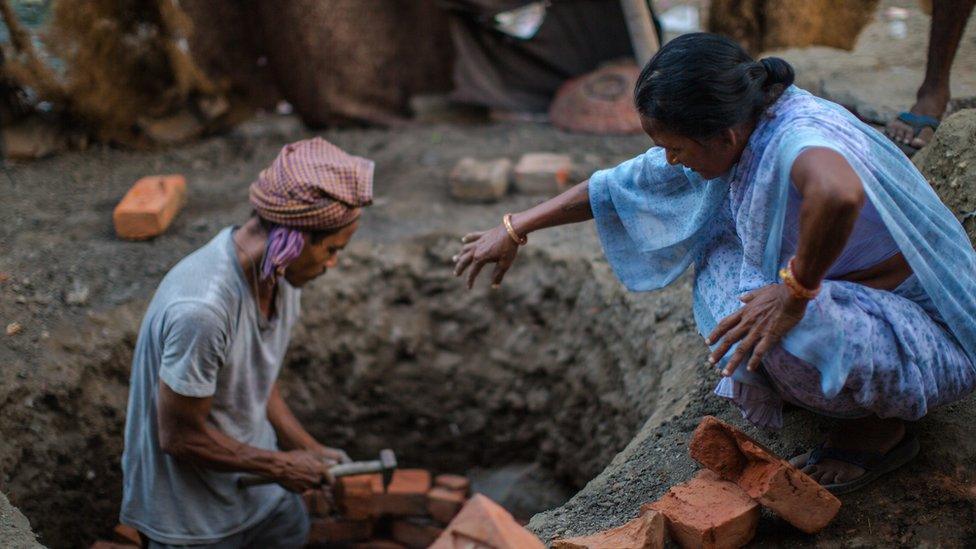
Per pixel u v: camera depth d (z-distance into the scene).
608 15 5.32
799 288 1.75
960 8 3.02
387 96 5.39
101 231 4.18
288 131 5.45
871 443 2.12
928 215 1.94
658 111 1.76
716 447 2.07
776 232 1.83
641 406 3.24
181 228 4.21
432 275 4.16
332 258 2.80
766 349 1.82
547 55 5.45
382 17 5.20
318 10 5.02
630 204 2.19
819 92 3.81
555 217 2.28
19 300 3.64
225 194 4.57
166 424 2.71
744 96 1.75
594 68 5.46
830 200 1.62
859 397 1.90
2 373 3.33
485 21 5.36
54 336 3.52
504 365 4.12
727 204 2.03
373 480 4.00
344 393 4.19
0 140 4.87
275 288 2.82
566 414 3.94
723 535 1.99
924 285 1.88
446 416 4.23
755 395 2.04
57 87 4.84
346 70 5.22
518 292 4.11
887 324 1.90
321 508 4.04
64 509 3.43
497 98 5.46
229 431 2.92
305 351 4.09
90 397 3.49
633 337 3.47
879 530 2.02
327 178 2.60
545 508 4.02
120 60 4.93
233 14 5.15
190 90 5.17
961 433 2.21
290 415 3.36
